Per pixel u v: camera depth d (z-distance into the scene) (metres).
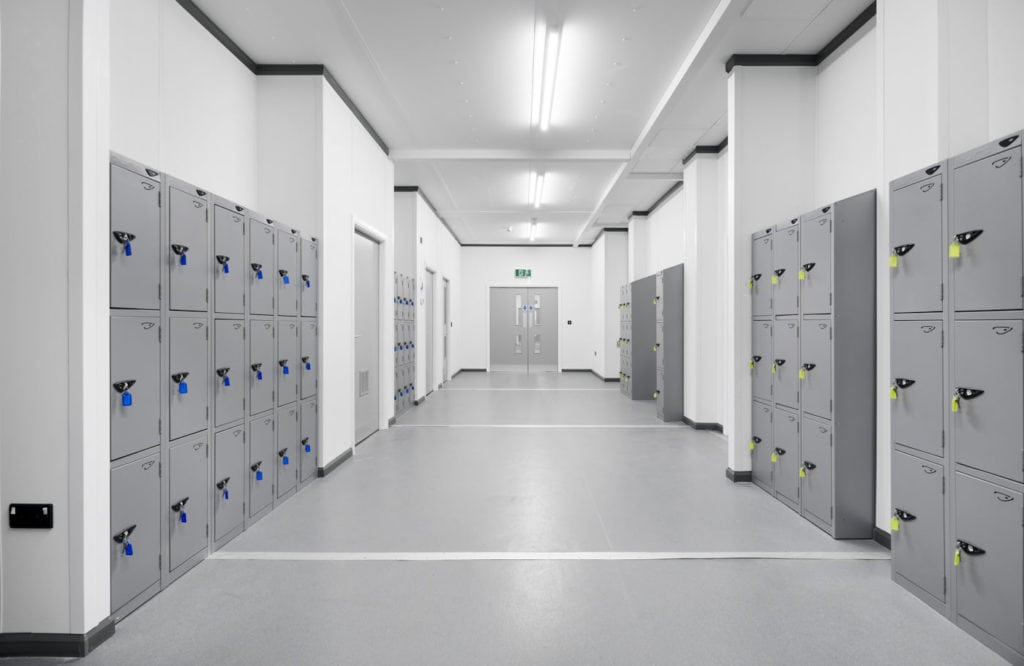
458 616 2.59
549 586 2.91
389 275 7.46
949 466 2.58
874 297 3.61
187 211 3.01
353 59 4.96
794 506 4.13
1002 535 2.29
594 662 2.23
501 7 4.12
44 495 2.25
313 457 4.98
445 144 7.29
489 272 15.59
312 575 3.04
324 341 5.09
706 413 7.34
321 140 5.04
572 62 4.98
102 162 2.34
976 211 2.43
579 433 7.12
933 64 3.03
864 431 3.60
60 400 2.25
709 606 2.70
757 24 4.32
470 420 8.05
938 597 2.64
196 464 3.13
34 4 2.25
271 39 4.60
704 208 7.22
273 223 4.12
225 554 3.32
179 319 2.95
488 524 3.84
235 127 4.66
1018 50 2.83
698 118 6.17
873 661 2.25
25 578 2.26
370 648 2.32
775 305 4.41
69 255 2.25
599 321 14.12
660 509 4.17
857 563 3.23
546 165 8.00
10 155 2.26
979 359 2.42
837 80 4.51
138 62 3.44
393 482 4.89
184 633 2.44
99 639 2.34
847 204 3.59
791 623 2.54
